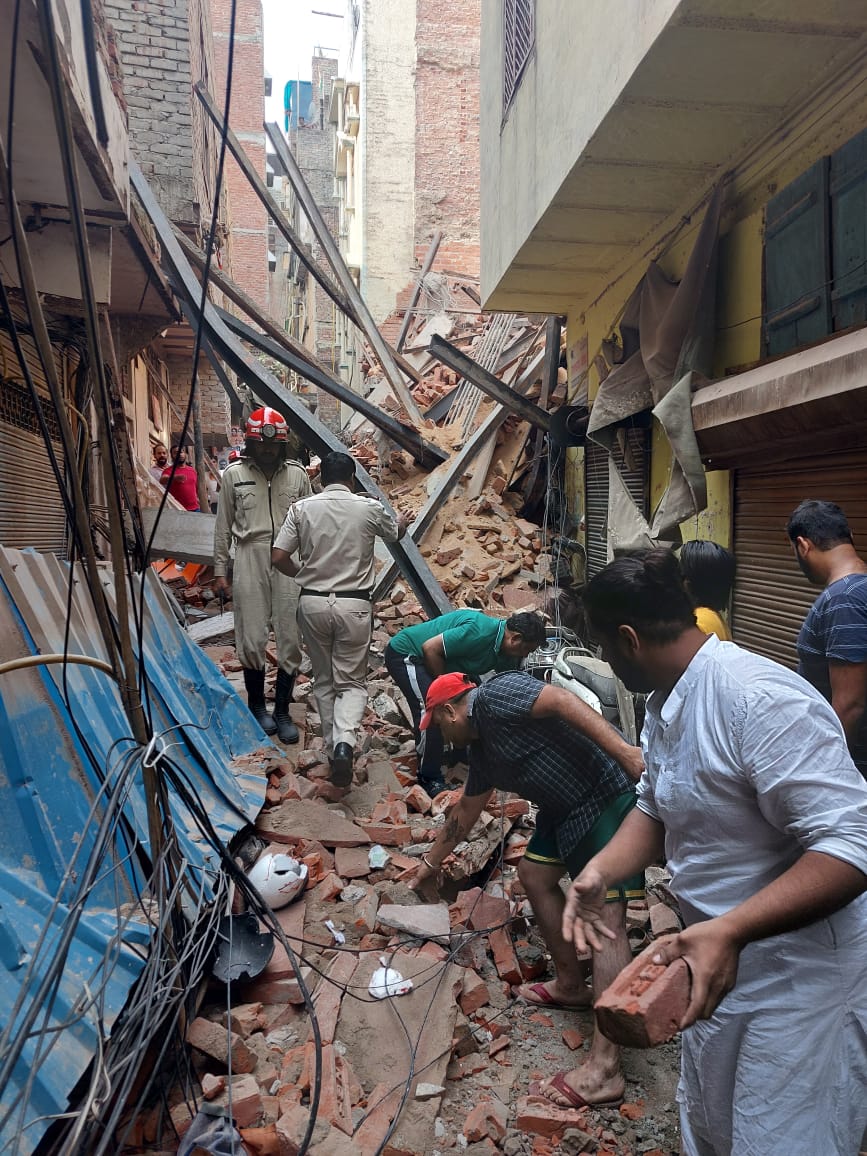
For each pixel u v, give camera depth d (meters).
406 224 19.67
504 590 8.53
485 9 8.29
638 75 3.98
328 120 33.22
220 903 2.60
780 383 3.59
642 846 1.83
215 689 4.66
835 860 1.33
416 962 2.93
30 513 5.27
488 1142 2.28
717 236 5.05
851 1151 1.54
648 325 5.86
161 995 2.02
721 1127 1.67
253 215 35.53
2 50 2.95
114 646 2.09
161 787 2.21
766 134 4.56
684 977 1.34
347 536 4.36
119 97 4.52
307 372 9.52
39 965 2.01
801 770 1.41
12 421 4.91
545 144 5.82
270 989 2.73
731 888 1.56
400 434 10.28
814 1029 1.51
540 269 7.39
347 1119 2.22
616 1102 2.48
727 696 1.50
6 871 2.21
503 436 10.62
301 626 4.46
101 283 4.61
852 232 3.68
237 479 5.00
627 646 1.64
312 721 5.33
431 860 3.19
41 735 2.62
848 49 3.72
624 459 6.88
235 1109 2.16
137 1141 2.10
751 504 4.80
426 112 19.61
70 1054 1.92
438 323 15.73
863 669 2.59
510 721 2.65
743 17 3.50
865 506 3.67
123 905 2.54
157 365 12.58
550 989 2.94
